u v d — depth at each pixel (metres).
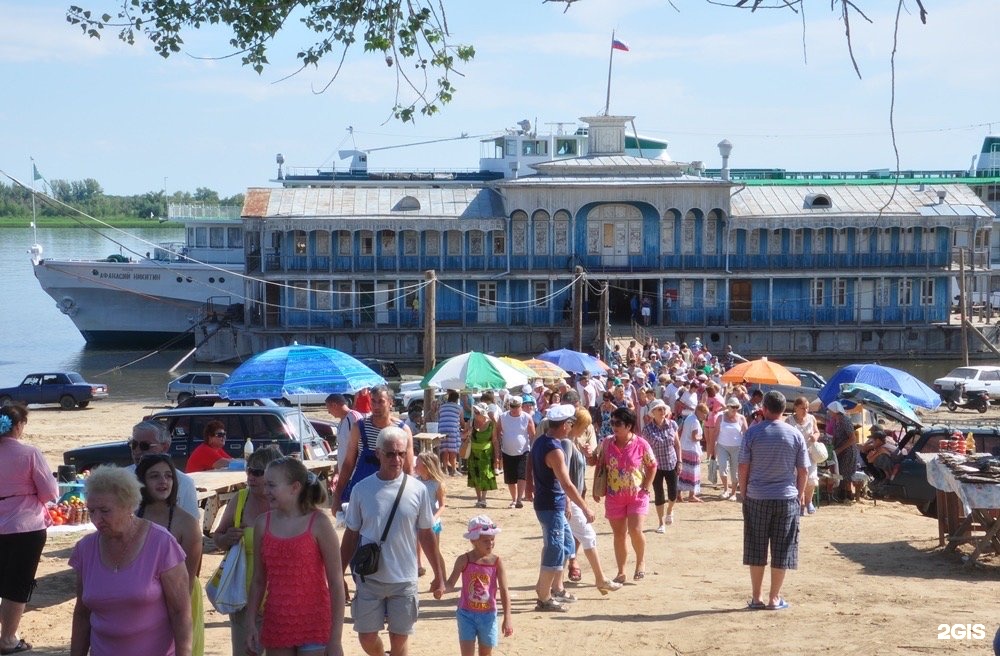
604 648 11.88
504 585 11.03
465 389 26.33
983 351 71.50
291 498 8.45
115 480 7.22
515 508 22.11
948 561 16.59
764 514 13.23
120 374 66.19
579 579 15.45
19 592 11.46
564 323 70.94
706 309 71.38
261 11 13.17
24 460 11.39
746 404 30.27
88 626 7.59
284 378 19.23
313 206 71.00
